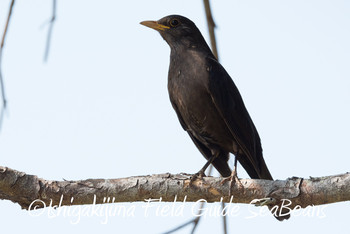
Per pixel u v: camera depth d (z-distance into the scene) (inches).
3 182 339.3
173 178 361.4
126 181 357.4
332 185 338.3
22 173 346.3
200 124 469.1
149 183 358.0
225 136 470.0
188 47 480.7
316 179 345.7
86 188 352.2
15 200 350.3
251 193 357.1
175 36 487.5
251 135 470.6
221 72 467.5
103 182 355.6
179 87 467.8
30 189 345.7
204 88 454.0
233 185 359.6
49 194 348.2
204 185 360.2
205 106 458.6
